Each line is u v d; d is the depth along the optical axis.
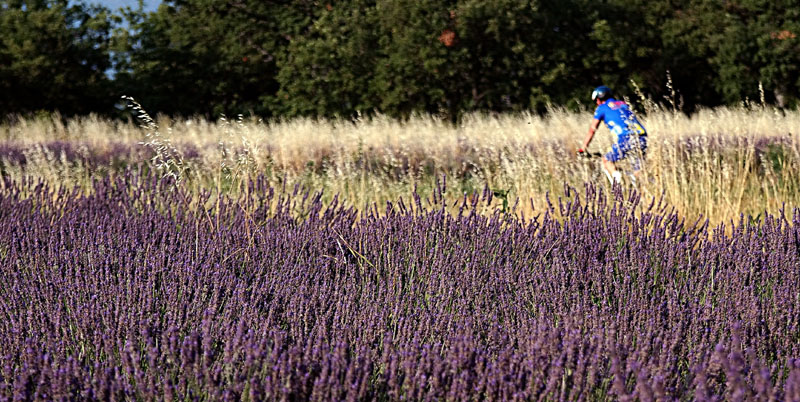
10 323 8.92
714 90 99.81
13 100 92.75
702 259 11.87
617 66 94.06
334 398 6.66
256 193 16.08
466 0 78.81
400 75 80.38
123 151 33.25
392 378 7.04
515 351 7.77
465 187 25.00
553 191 23.34
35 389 6.98
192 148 30.33
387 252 12.52
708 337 8.75
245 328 8.68
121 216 15.30
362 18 82.38
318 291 9.84
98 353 8.16
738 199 19.92
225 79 97.31
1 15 95.69
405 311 9.77
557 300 9.76
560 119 35.12
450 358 7.09
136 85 97.50
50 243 12.11
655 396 6.54
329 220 14.42
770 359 8.52
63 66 93.19
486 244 12.70
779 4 89.50
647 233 13.48
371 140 34.12
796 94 92.00
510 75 84.06
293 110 85.62
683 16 94.81
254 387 6.70
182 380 6.97
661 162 21.09
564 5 84.88
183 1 100.88
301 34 92.88
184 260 11.47
